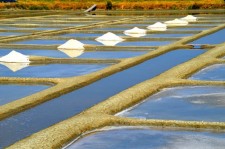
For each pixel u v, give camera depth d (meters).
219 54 13.50
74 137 6.81
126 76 11.08
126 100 8.54
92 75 10.80
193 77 10.78
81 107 8.43
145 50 15.15
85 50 15.40
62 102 8.77
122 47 15.48
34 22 26.77
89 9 35.38
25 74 11.28
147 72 11.55
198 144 6.47
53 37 19.16
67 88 9.59
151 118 7.68
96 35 20.05
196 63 11.95
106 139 6.74
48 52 15.01
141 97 8.87
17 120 7.67
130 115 7.88
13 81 10.45
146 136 6.83
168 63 12.80
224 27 22.48
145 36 19.11
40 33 20.36
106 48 15.56
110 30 21.75
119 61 12.89
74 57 13.82
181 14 32.03
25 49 15.84
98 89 9.80
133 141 6.64
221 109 8.13
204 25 23.67
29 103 8.46
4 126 7.39
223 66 11.99
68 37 18.97
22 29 22.67
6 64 12.67
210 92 9.34
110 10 36.12
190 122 7.27
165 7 36.72
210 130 7.04
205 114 7.85
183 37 18.31
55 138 6.59
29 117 7.82
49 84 10.20
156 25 22.66
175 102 8.64
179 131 7.02
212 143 6.50
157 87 9.58
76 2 41.69
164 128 7.16
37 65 12.52
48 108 8.36
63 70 11.76
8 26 24.42
